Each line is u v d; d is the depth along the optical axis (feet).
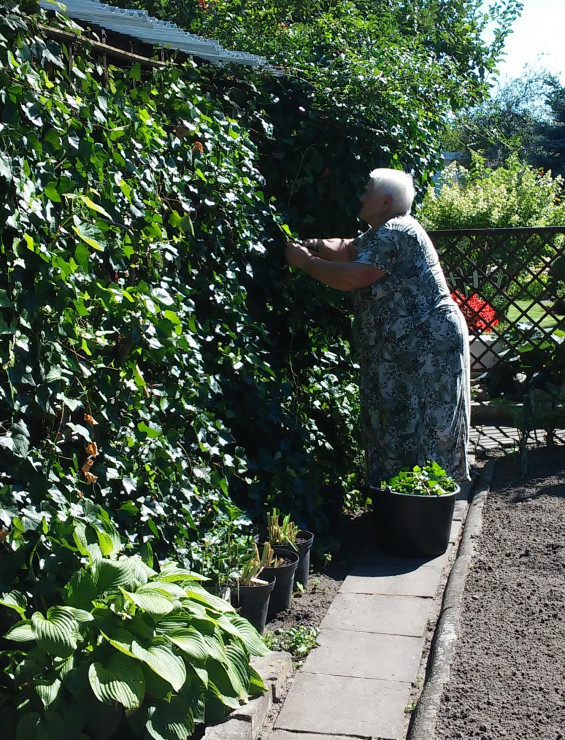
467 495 18.48
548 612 12.34
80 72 10.31
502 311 26.63
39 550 9.10
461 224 45.06
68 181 9.45
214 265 14.11
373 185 15.49
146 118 11.51
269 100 16.52
